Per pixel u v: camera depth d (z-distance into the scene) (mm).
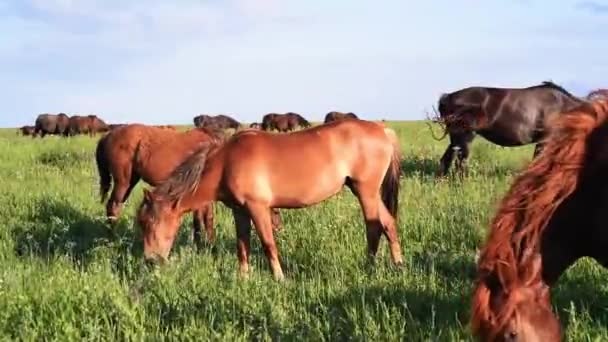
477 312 2744
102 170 10422
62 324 5086
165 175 9789
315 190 7520
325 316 5105
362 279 6266
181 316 5234
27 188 12422
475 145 17875
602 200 2928
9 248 8156
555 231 2980
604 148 2926
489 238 2850
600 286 5535
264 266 7531
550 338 2732
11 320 5203
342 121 7895
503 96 14141
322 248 7539
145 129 10039
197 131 10195
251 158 7230
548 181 2893
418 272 6336
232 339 4797
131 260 7371
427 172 14211
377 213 7750
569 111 3127
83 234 9438
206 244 8219
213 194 7402
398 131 31234
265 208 7246
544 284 2871
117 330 5082
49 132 48312
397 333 4684
